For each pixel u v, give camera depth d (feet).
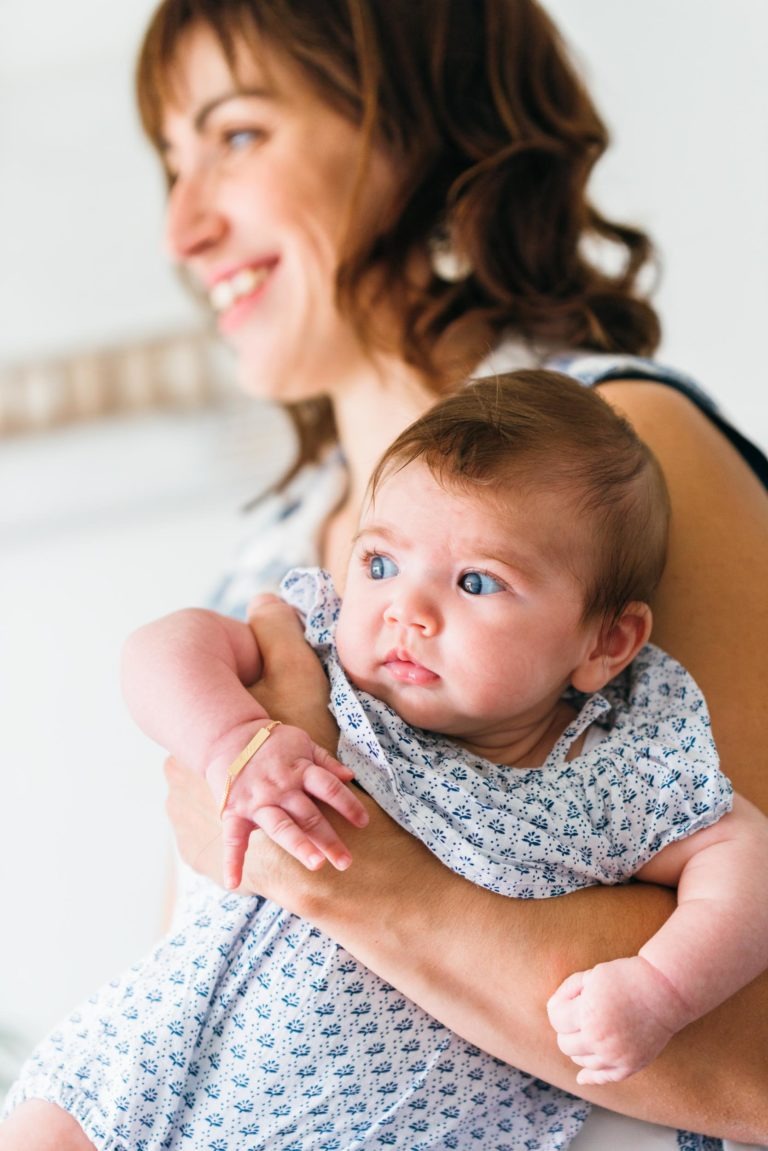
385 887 2.99
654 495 3.39
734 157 8.63
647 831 3.11
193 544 9.16
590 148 5.13
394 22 4.75
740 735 3.38
